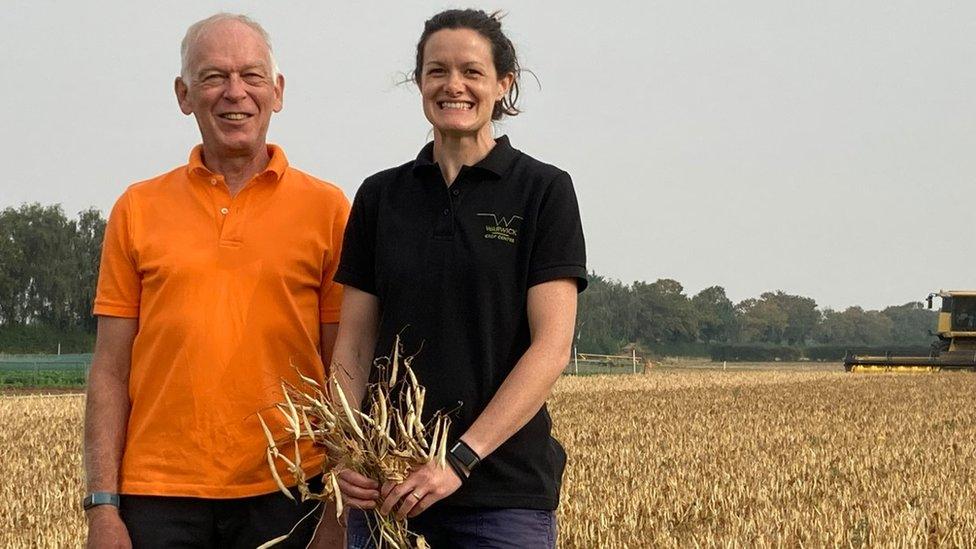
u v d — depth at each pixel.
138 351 5.00
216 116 4.93
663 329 132.25
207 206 5.01
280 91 5.22
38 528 10.38
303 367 5.06
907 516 10.71
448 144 4.79
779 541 9.73
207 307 4.91
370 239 4.93
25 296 93.75
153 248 4.96
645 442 19.11
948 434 21.44
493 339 4.65
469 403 4.61
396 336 4.68
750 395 35.69
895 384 42.34
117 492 4.92
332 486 4.47
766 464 15.55
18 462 15.87
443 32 4.68
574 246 4.68
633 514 10.85
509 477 4.59
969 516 10.91
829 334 165.75
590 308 126.81
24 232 93.81
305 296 5.09
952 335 50.84
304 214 5.11
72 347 92.44
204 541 4.96
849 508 11.55
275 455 4.49
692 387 41.69
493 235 4.66
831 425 23.56
